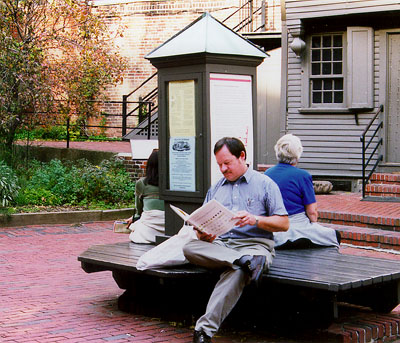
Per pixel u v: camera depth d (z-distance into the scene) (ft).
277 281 16.99
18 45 48.67
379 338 18.07
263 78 52.11
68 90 52.06
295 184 21.44
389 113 45.91
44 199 43.62
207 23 20.88
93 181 45.44
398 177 42.32
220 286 16.96
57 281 25.39
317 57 47.80
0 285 24.58
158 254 18.65
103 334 18.16
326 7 45.65
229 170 18.01
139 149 40.93
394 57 45.70
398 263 18.95
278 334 18.38
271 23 63.21
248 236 18.04
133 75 71.56
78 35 53.36
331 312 17.60
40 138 65.72
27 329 18.60
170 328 18.88
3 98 47.32
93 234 37.19
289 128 48.80
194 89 20.62
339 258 19.61
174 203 21.50
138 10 71.10
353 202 39.86
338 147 47.21
